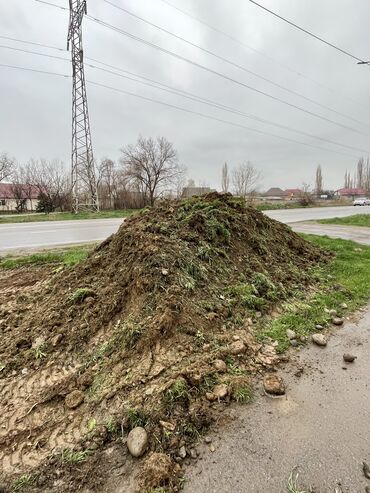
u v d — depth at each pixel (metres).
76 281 3.50
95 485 1.46
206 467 1.55
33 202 33.94
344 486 1.44
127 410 1.88
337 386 2.17
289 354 2.58
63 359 2.44
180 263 3.30
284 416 1.88
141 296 2.87
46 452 1.65
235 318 2.97
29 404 2.01
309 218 15.73
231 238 4.32
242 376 2.23
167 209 4.68
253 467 1.54
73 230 9.87
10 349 2.58
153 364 2.26
